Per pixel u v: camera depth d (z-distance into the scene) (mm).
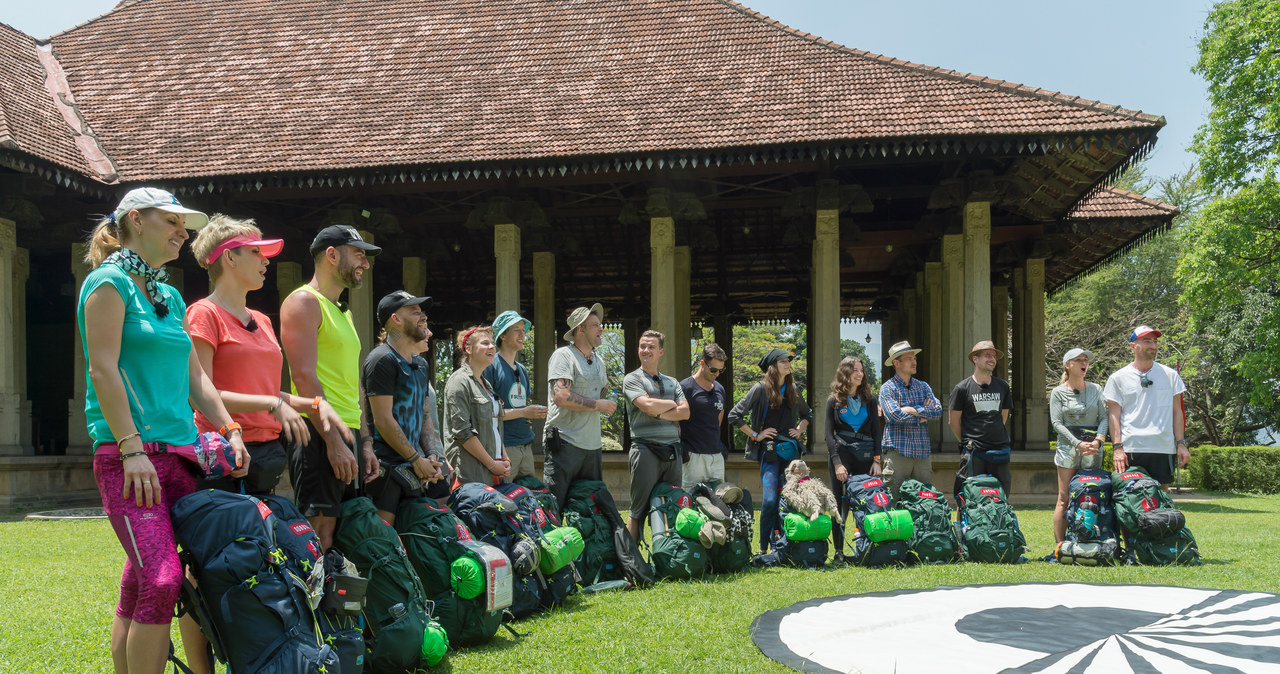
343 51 19594
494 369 6594
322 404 4027
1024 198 15203
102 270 3191
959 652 4426
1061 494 7969
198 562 3242
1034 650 4449
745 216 21781
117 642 3270
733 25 18484
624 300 26922
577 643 4738
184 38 20734
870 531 7496
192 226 3445
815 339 15398
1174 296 33344
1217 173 21859
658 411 6969
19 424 16297
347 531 4270
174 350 3340
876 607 5562
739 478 14984
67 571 7477
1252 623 4965
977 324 15055
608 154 14547
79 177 15125
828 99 15328
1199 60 22312
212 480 3656
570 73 17578
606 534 6645
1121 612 5336
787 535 7570
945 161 15539
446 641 4309
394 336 5012
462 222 21375
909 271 22812
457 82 17781
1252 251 21641
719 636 4863
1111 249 20859
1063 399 7961
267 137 16453
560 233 19375
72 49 20516
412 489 4891
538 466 17094
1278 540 8906
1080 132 13430
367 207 17891
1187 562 7324
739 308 29203
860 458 8273
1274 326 22500
